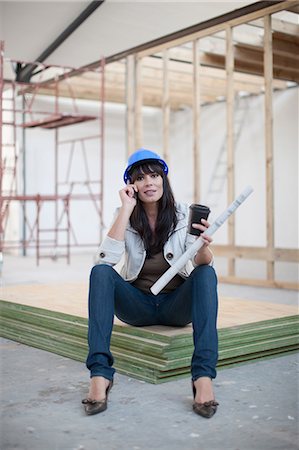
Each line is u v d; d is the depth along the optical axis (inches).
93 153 435.2
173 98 411.8
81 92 386.3
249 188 86.5
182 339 93.4
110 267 88.0
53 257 350.6
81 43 284.8
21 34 277.6
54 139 415.5
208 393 78.7
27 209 403.5
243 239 408.5
